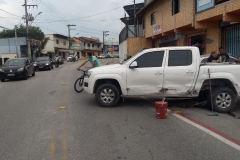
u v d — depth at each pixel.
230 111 7.15
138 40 27.98
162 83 7.29
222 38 13.52
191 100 8.48
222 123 6.01
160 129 5.58
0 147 4.67
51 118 6.59
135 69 7.43
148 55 7.49
